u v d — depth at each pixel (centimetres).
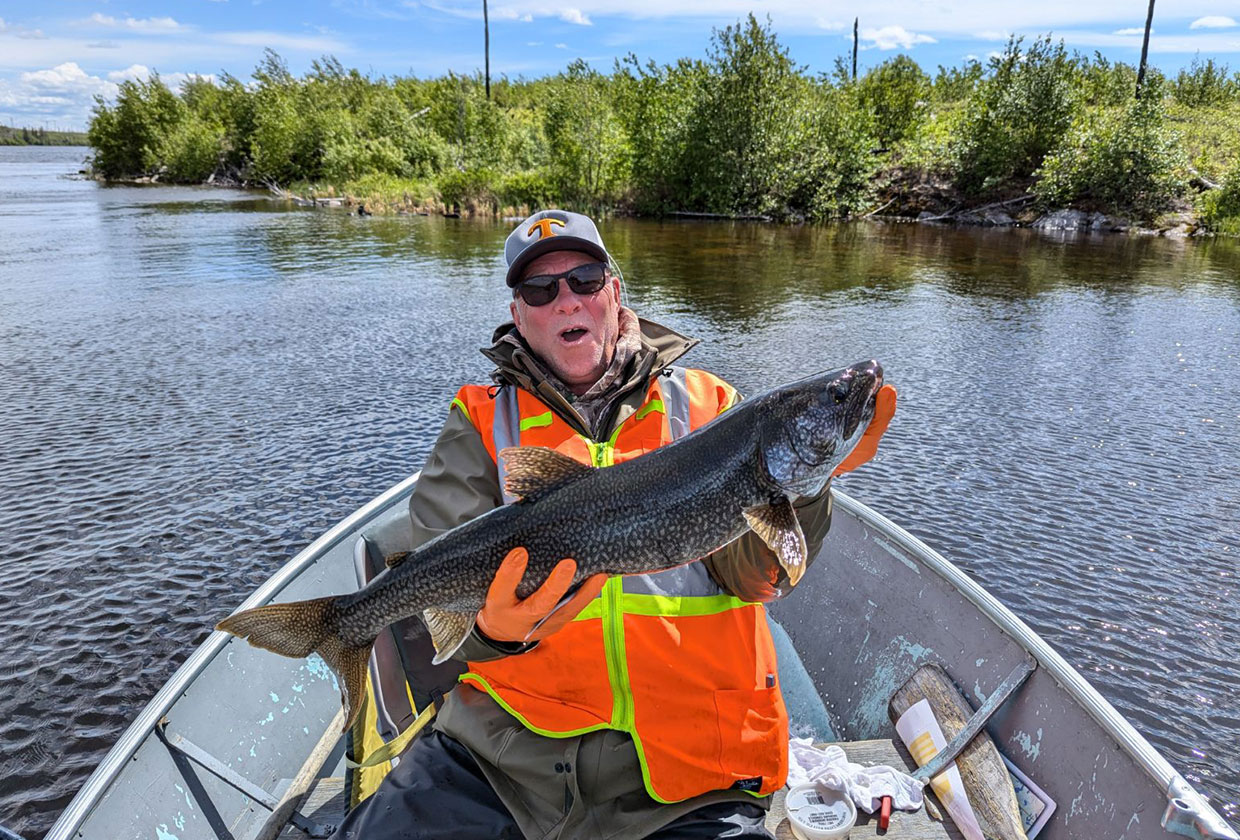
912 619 413
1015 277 2083
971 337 1446
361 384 1199
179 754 331
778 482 255
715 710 263
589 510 253
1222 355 1330
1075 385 1175
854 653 437
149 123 7038
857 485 848
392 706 363
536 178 3956
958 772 338
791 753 370
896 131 4138
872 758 374
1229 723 534
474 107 5075
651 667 261
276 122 5631
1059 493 835
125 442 977
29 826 473
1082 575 692
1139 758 285
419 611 264
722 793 261
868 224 3491
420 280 2055
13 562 720
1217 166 3266
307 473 897
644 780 257
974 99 3666
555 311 291
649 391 302
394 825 261
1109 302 1758
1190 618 636
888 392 251
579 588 248
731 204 3728
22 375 1228
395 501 478
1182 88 4712
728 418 257
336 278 2080
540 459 256
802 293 1866
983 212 3491
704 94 3672
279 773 369
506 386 305
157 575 705
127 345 1405
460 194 3881
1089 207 3256
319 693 408
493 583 235
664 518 251
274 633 264
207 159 6419
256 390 1170
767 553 261
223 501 832
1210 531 762
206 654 362
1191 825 257
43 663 599
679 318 1593
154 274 2109
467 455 293
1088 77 4181
